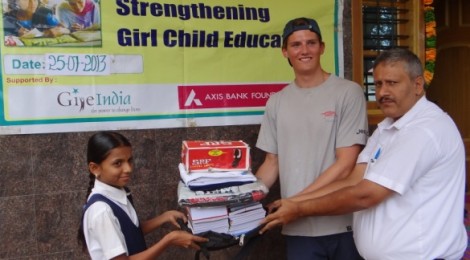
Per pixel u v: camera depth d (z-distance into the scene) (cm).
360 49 342
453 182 173
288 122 229
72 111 276
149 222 218
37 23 266
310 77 227
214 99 307
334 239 224
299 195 208
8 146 267
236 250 311
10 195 270
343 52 337
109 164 180
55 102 272
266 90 318
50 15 268
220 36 305
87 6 274
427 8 361
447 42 469
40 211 276
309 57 221
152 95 292
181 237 186
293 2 321
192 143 202
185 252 306
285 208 197
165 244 185
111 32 281
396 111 178
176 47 296
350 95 221
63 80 273
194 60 301
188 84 300
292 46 224
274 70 319
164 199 301
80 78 276
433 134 167
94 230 175
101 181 185
